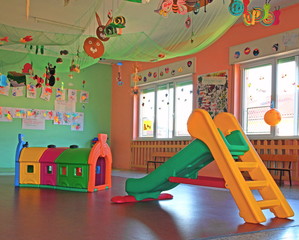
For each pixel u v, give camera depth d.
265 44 5.91
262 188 3.01
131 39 5.23
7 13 5.69
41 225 2.49
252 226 2.53
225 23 4.39
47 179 4.98
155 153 8.09
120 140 9.57
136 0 3.69
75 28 6.36
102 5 5.23
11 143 8.30
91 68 9.66
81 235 2.21
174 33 5.04
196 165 3.35
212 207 3.37
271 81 5.95
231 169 2.73
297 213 3.08
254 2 5.31
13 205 3.38
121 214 2.97
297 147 5.42
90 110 9.58
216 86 6.76
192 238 2.16
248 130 6.30
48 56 6.90
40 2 5.21
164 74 8.14
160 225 2.55
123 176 6.81
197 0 3.64
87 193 4.33
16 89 8.41
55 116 8.94
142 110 9.04
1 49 6.98
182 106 7.78
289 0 5.32
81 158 4.60
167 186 3.68
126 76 9.47
